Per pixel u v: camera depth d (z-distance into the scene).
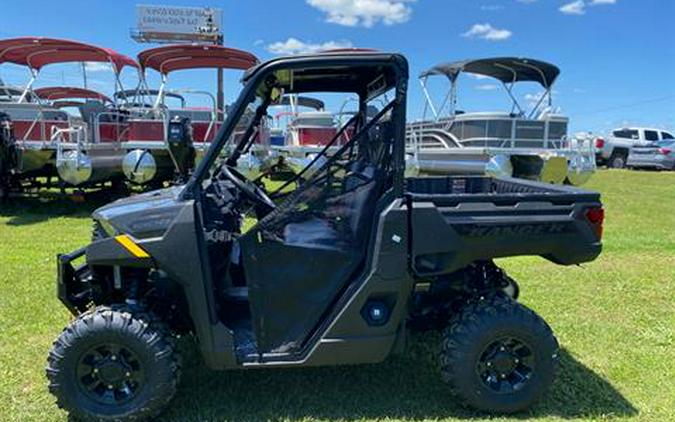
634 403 2.85
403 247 2.53
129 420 2.47
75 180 8.49
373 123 2.65
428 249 2.55
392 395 2.89
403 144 2.50
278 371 3.13
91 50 9.55
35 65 10.33
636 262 5.80
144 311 2.56
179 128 5.15
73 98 14.34
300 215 2.61
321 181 2.61
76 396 2.48
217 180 3.02
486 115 9.73
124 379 2.49
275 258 2.59
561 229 2.68
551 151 9.57
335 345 2.56
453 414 2.71
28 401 2.78
